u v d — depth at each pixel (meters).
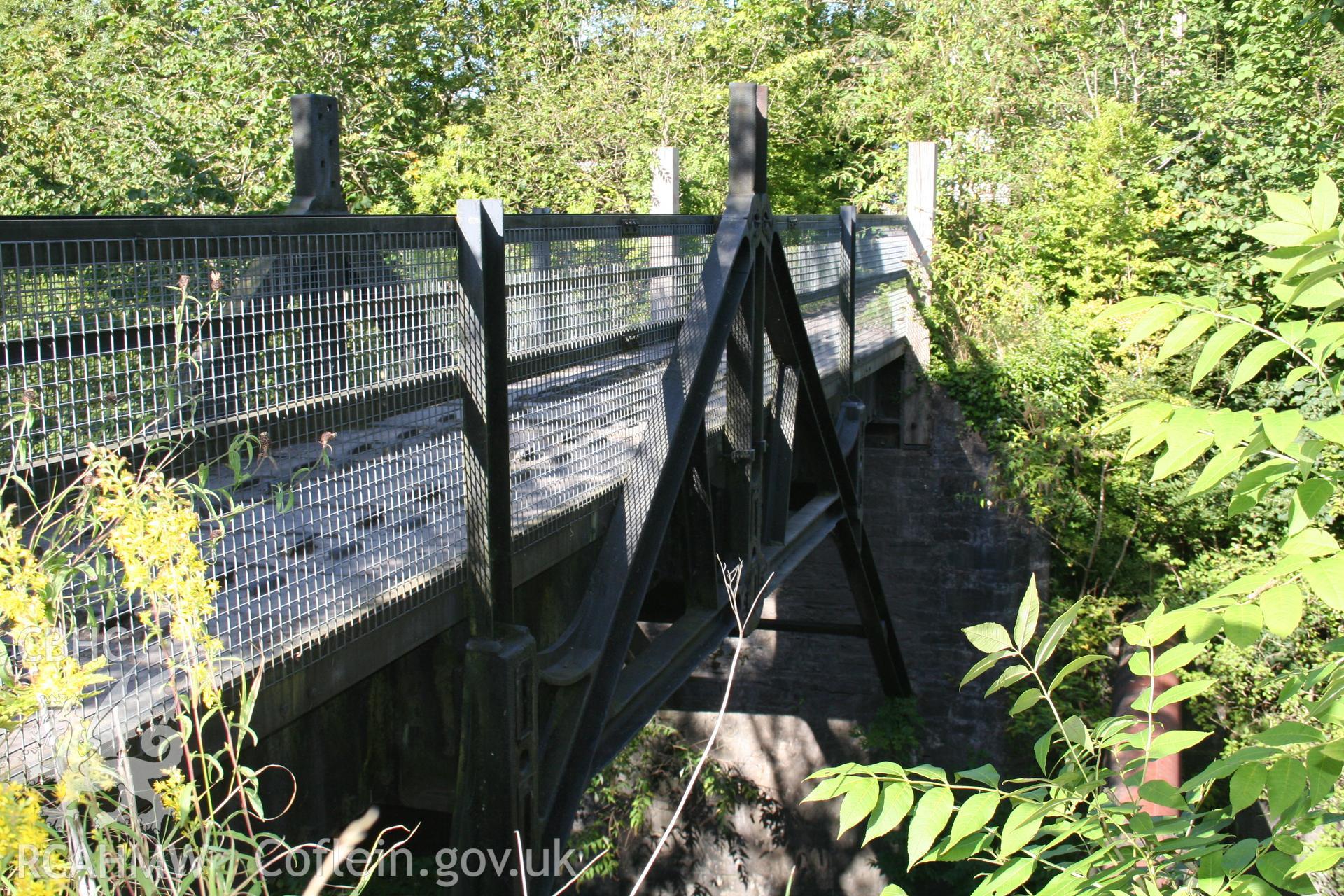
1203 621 1.87
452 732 4.00
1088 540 13.83
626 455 5.24
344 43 16.12
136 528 1.93
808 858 14.10
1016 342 13.73
